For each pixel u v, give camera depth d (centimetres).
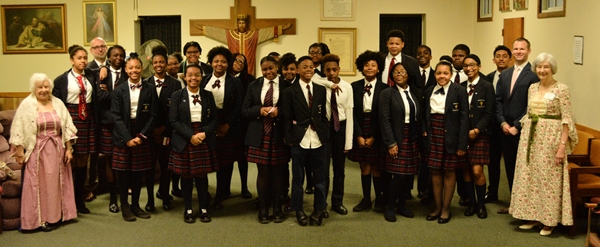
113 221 454
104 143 477
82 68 473
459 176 495
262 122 441
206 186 454
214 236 416
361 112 466
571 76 538
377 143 463
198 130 439
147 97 452
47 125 430
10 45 815
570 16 536
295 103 425
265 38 805
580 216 455
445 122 436
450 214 458
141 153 454
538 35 613
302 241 404
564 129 404
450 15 812
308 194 542
